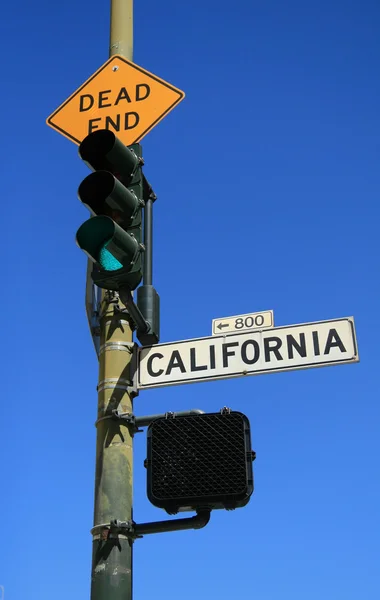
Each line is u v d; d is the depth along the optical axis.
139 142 6.29
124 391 5.31
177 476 4.95
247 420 5.07
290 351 5.32
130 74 6.53
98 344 5.74
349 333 5.29
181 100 6.35
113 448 5.11
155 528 4.91
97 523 4.94
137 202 5.22
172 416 5.12
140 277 5.07
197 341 5.48
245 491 4.83
